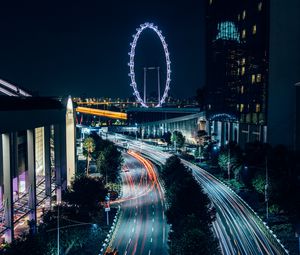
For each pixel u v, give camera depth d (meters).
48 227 70.12
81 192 86.94
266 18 157.38
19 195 98.69
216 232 88.25
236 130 194.25
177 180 102.25
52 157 138.38
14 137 84.81
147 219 99.44
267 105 158.50
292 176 107.62
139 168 172.38
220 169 162.00
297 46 154.75
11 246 55.03
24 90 105.62
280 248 78.56
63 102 116.81
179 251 58.16
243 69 180.62
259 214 100.94
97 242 82.62
